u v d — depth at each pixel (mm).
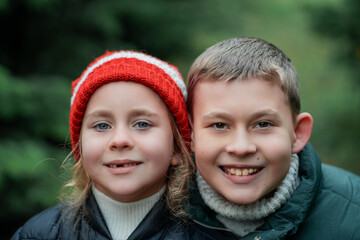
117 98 1576
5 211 3430
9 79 3262
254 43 1781
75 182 1777
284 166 1619
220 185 1632
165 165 1649
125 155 1583
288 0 7773
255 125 1582
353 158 4758
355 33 4406
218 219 1763
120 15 4500
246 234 1717
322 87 6145
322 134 4953
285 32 9328
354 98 4672
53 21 3973
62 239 1710
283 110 1613
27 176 3307
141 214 1688
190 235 1700
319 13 4461
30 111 3377
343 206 1714
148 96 1615
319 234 1665
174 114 1680
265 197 1712
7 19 3791
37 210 3525
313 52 8609
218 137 1604
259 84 1573
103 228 1663
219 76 1598
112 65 1626
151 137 1604
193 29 5137
